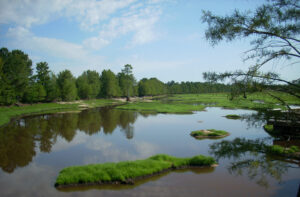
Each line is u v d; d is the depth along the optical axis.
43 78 64.88
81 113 51.62
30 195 12.94
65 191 13.38
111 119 42.09
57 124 36.34
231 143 9.48
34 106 58.56
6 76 54.38
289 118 6.98
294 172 15.19
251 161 9.05
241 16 6.99
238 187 13.66
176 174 15.68
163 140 25.55
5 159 19.25
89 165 16.38
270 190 13.22
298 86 6.76
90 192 13.23
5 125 35.22
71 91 70.75
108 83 93.44
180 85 178.88
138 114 49.75
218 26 7.21
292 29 6.79
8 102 50.38
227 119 41.41
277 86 7.03
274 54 6.99
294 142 20.75
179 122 38.25
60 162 18.44
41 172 16.38
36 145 23.64
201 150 21.52
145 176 15.17
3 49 62.50
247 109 58.00
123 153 20.75
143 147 22.77
